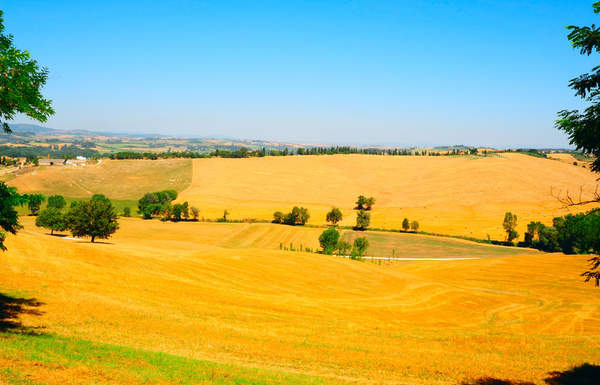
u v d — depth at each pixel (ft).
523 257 341.41
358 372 81.92
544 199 614.75
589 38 50.85
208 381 60.70
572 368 96.02
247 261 234.38
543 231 413.18
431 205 613.52
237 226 481.05
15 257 143.95
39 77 66.39
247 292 166.91
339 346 102.99
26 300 102.68
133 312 109.50
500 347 117.91
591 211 53.16
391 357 96.94
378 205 624.59
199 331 101.30
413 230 497.87
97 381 53.42
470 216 560.20
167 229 456.04
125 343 82.02
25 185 654.94
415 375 83.30
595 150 54.75
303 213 512.22
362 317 150.71
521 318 176.04
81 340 76.54
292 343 100.99
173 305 125.18
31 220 433.07
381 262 343.05
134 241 385.29
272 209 578.25
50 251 164.76
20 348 62.44
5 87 60.80
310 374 76.74
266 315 131.34
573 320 173.27
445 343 119.44
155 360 68.90
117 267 165.89
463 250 408.05
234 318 120.98
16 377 49.70
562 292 235.40
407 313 170.50
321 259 263.29
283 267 232.32
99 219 270.26
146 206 524.93
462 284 259.80
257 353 88.63
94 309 105.91
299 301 163.43
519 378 84.74
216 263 218.38
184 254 238.48
